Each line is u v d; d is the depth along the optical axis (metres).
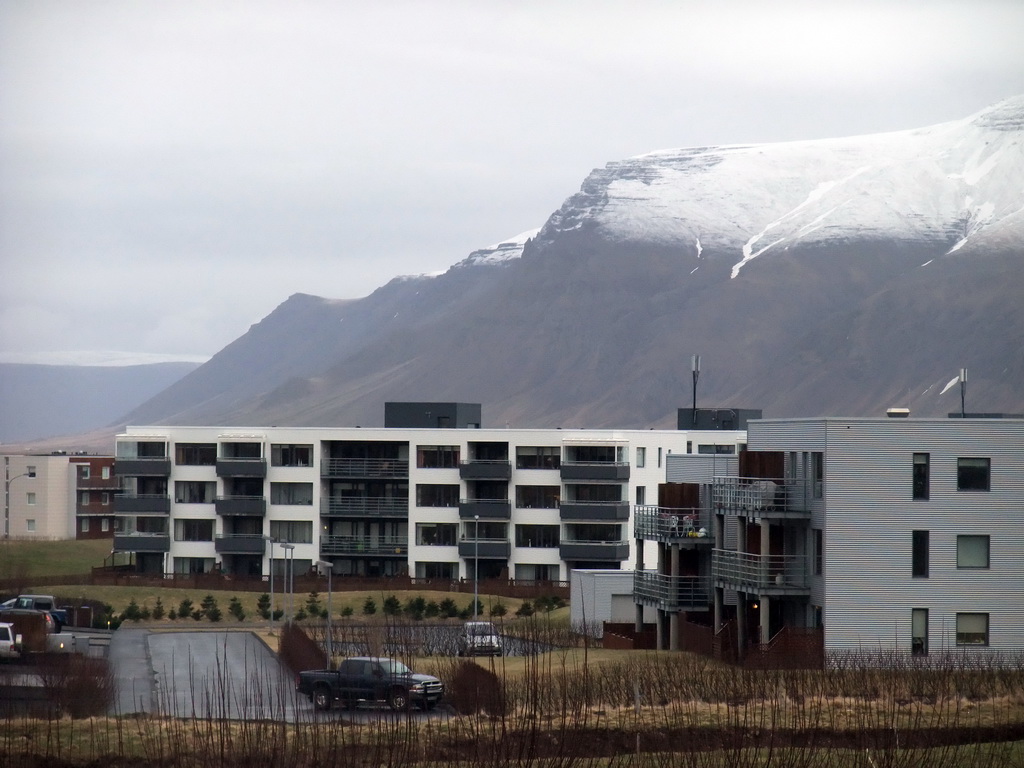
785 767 75.88
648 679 103.38
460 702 99.38
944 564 120.12
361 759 79.19
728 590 136.50
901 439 120.62
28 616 137.25
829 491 119.81
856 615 119.12
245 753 78.81
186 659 140.75
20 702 98.44
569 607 186.12
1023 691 99.81
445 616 189.62
